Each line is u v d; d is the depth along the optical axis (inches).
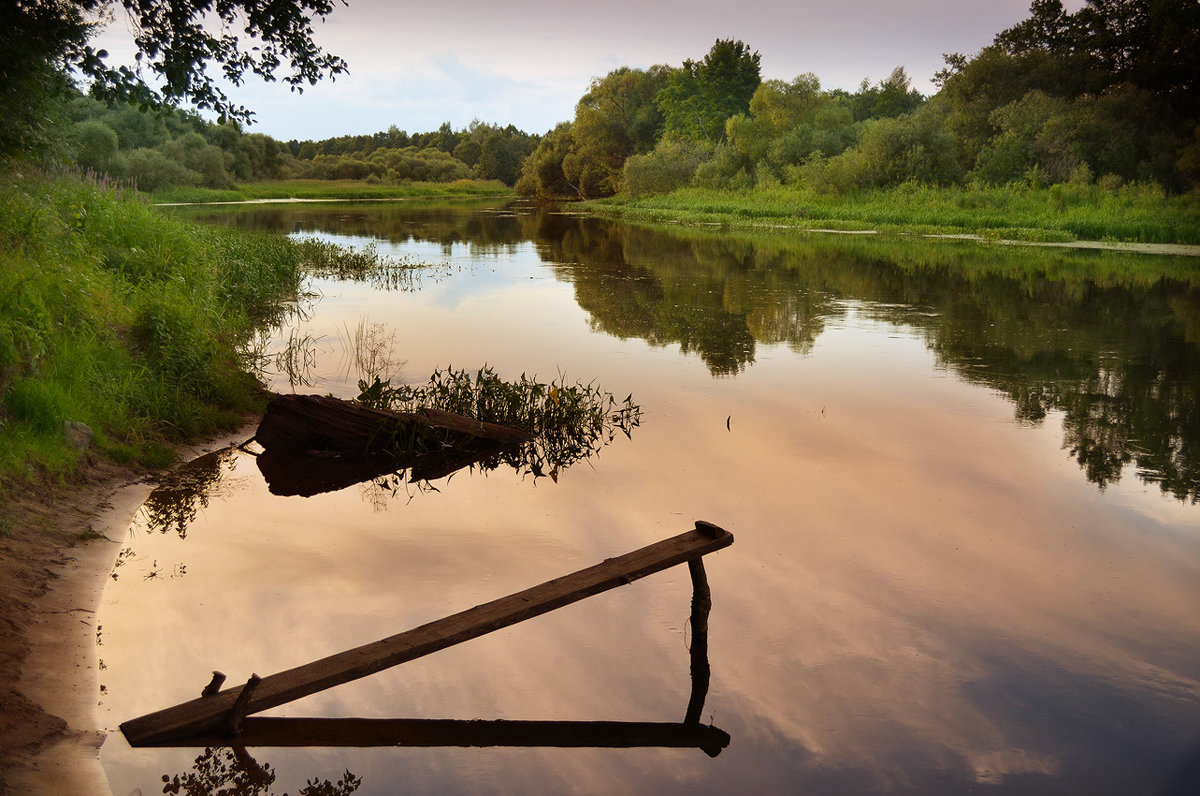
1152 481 249.3
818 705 144.3
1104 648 161.0
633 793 124.4
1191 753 131.9
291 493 244.1
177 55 284.7
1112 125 1385.3
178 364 316.2
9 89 294.8
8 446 212.8
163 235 453.4
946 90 1652.3
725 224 1476.4
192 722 133.1
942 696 146.3
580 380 374.9
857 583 185.9
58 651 154.0
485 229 1376.7
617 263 866.8
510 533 213.8
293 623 167.6
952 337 476.1
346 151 5315.0
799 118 2032.5
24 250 318.3
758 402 339.6
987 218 1201.4
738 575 189.9
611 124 2714.1
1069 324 514.3
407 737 136.9
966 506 230.2
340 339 458.9
